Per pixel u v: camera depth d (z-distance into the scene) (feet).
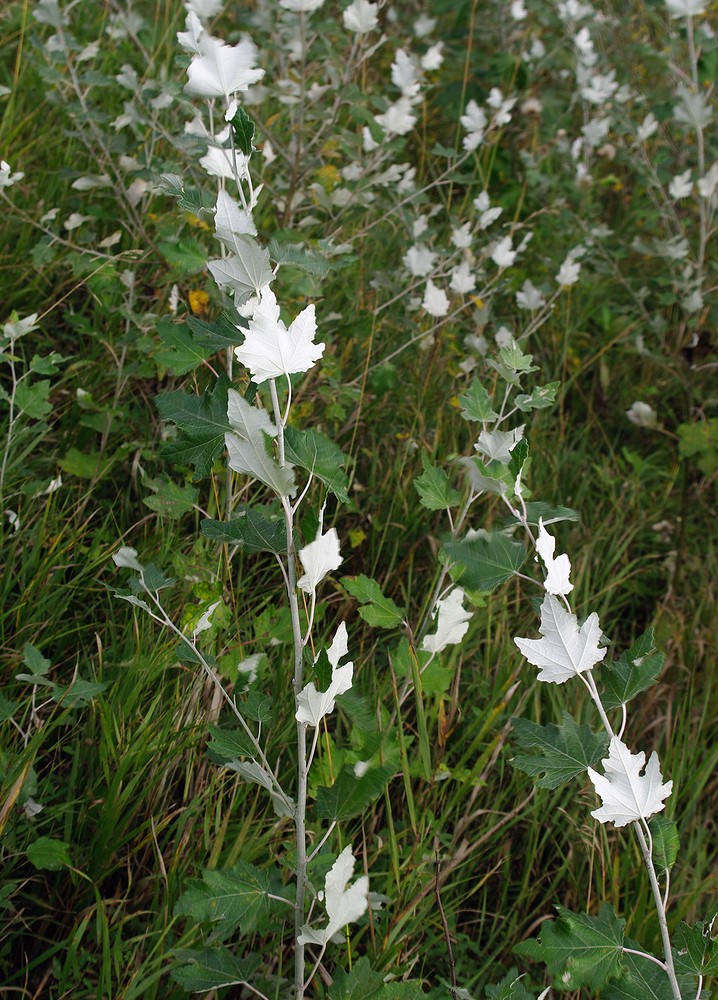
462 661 6.19
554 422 8.71
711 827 6.24
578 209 10.92
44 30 9.35
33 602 5.71
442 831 5.66
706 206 9.81
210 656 5.13
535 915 5.63
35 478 6.23
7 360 5.93
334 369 6.80
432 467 5.18
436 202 10.71
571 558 7.36
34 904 5.02
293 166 7.40
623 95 11.04
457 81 11.25
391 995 4.21
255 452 4.01
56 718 5.45
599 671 6.52
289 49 7.97
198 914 4.17
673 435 8.71
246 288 3.96
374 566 6.47
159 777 5.18
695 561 7.84
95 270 6.64
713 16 12.44
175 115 8.01
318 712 4.06
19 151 8.24
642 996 4.14
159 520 6.00
